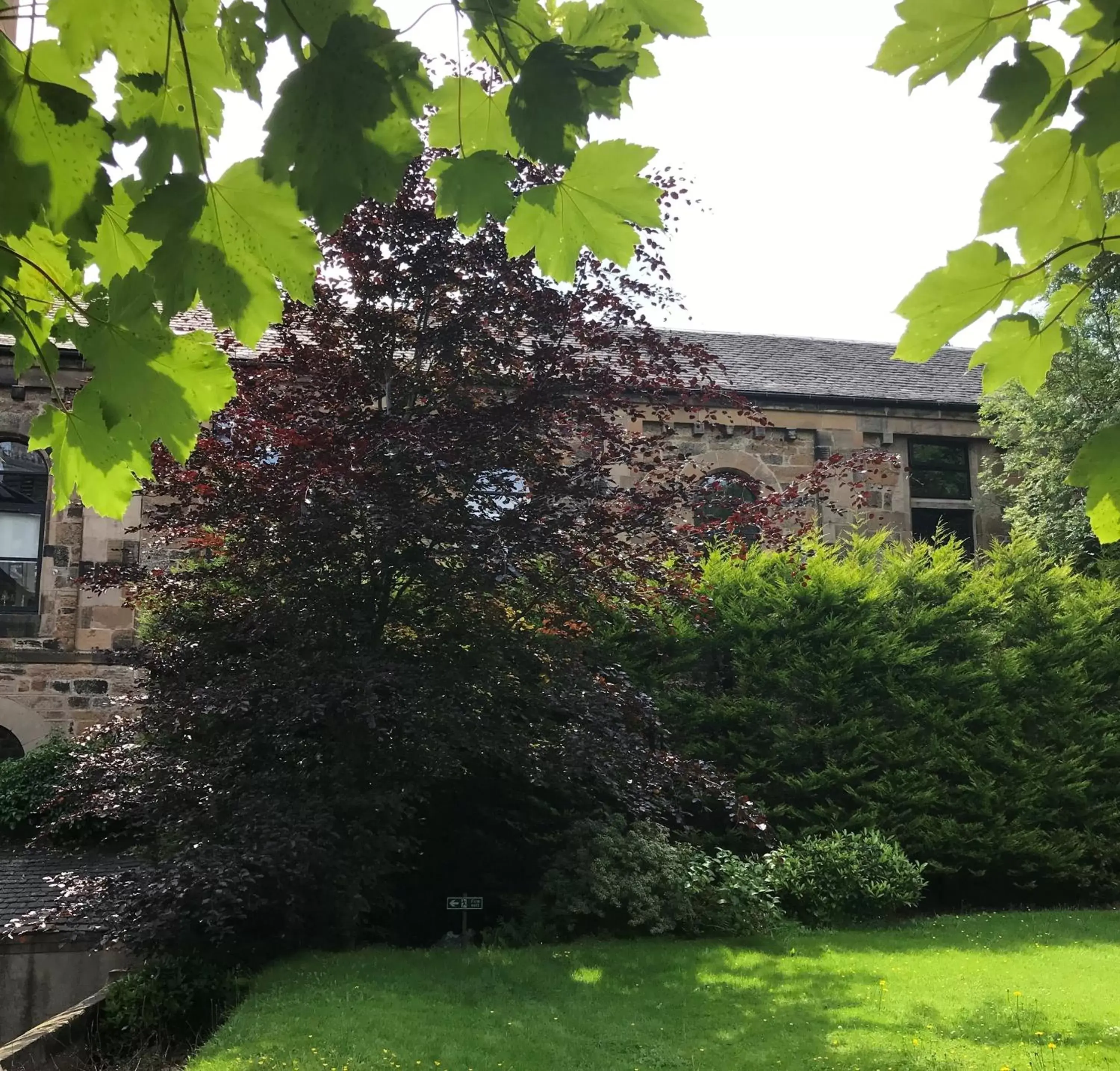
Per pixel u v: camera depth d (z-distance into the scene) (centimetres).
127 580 922
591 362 942
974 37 193
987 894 1322
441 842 1109
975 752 1329
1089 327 1528
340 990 741
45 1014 928
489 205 205
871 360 1909
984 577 1449
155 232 206
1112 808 1348
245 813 822
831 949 942
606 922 1016
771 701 1288
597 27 199
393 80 189
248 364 923
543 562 914
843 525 1634
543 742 930
